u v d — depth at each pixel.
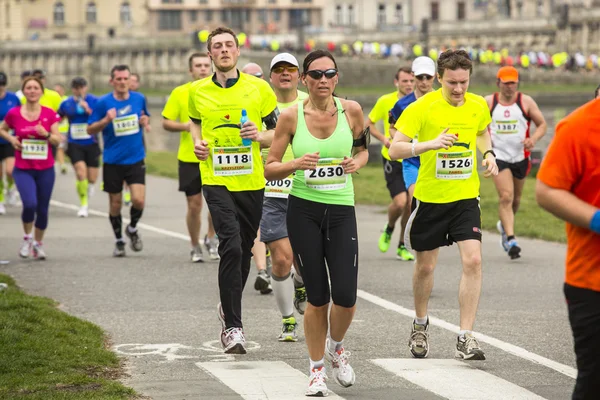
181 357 19.77
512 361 19.33
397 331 22.20
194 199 31.72
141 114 32.84
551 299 26.06
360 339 21.41
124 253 33.44
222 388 17.27
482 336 21.56
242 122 20.47
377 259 32.94
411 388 17.30
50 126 32.41
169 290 27.31
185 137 31.53
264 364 19.12
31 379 17.45
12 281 27.92
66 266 31.31
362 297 26.23
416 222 19.94
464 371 18.48
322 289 16.91
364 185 58.78
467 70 19.84
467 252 19.58
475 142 20.27
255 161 20.86
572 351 20.22
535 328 22.45
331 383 17.81
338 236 16.92
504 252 34.62
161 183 61.53
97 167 45.75
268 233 21.33
